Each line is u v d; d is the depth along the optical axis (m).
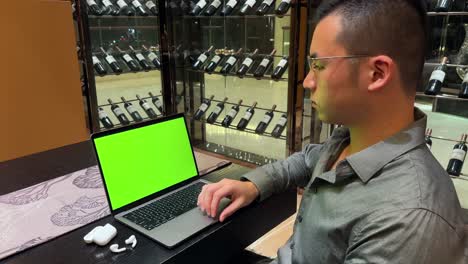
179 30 3.23
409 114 0.73
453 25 1.99
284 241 2.01
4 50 2.10
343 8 0.69
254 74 2.81
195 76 3.39
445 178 0.69
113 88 3.17
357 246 0.67
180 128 1.19
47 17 2.24
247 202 1.00
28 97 2.24
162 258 0.80
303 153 1.17
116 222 0.95
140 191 1.04
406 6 0.66
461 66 2.00
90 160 1.39
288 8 2.45
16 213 1.01
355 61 0.68
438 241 0.59
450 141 2.24
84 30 2.76
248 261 1.14
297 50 2.38
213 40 3.16
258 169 1.09
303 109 2.48
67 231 0.91
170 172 1.13
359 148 0.79
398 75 0.68
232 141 3.32
